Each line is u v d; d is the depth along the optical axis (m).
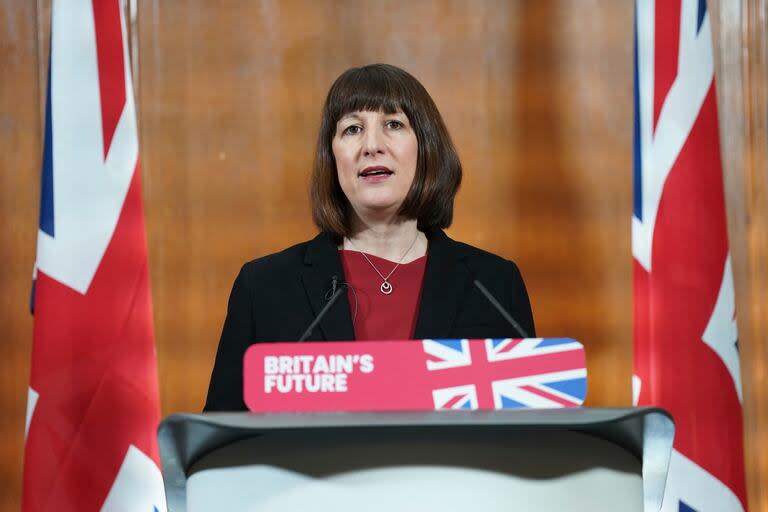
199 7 7.07
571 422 2.11
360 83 3.96
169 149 7.00
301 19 7.12
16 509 6.70
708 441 5.38
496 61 7.12
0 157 6.89
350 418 2.13
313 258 3.90
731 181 7.00
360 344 2.47
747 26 7.11
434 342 2.47
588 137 7.10
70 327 5.25
